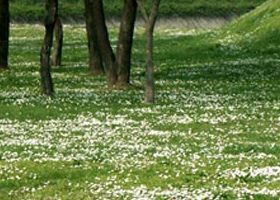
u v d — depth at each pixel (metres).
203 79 39.72
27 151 22.06
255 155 20.94
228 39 60.03
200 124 26.28
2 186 18.38
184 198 16.33
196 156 20.88
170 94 33.91
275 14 61.22
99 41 36.22
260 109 29.44
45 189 17.95
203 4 111.00
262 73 41.66
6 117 28.06
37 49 63.19
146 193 16.89
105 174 19.06
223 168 19.23
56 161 20.69
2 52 45.69
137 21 99.31
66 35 80.69
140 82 38.94
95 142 23.22
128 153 21.47
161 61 51.41
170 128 25.55
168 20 105.56
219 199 16.19
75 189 17.80
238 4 112.31
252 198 16.25
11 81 39.38
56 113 28.70
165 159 20.58
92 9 36.03
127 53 36.06
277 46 53.91
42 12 102.19
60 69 46.38
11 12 101.00
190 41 66.56
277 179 18.00
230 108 29.62
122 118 27.55
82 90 35.69
